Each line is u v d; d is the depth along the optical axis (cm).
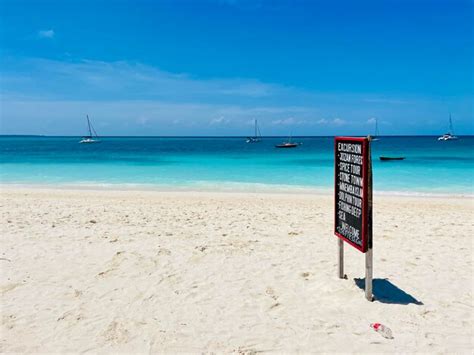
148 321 484
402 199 1641
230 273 656
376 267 698
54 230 945
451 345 428
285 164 3762
